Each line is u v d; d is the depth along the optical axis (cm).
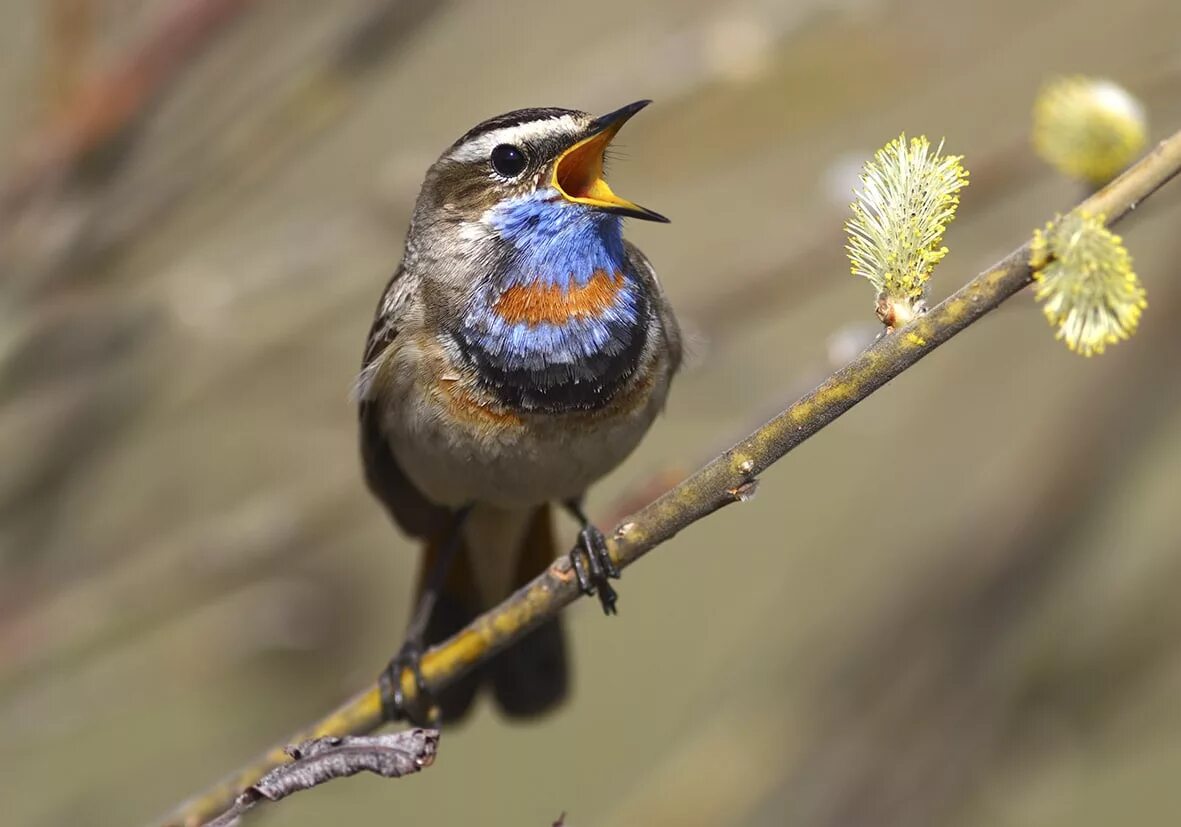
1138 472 1126
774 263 1101
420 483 945
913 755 1066
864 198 608
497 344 871
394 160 1108
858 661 1116
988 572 1113
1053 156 648
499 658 1010
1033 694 1072
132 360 1024
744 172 1226
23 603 1007
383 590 1214
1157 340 1142
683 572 1470
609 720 1400
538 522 997
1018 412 1209
